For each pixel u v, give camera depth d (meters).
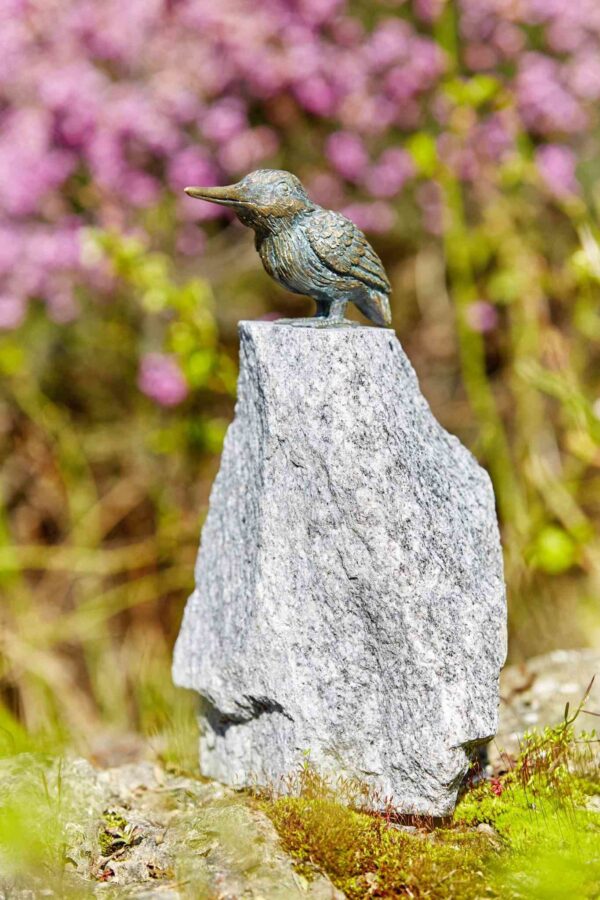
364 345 5.48
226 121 9.84
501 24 10.37
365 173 10.71
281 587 5.61
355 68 10.13
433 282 11.56
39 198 9.55
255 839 5.19
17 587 9.93
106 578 10.76
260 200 5.50
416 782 5.27
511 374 10.86
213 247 11.02
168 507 10.54
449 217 10.02
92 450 10.95
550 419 10.93
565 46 10.20
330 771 5.54
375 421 5.39
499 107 8.98
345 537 5.39
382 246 11.98
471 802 5.60
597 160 10.88
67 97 9.22
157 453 10.60
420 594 5.27
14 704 9.27
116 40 9.46
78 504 10.58
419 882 4.91
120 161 9.66
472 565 5.55
